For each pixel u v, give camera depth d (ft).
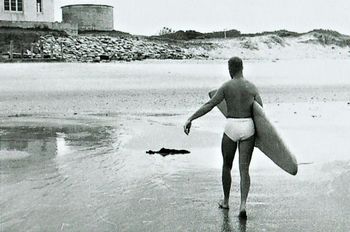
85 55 153.17
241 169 19.12
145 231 17.24
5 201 20.74
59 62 132.67
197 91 77.97
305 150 31.40
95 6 226.79
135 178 24.79
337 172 25.72
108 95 72.33
